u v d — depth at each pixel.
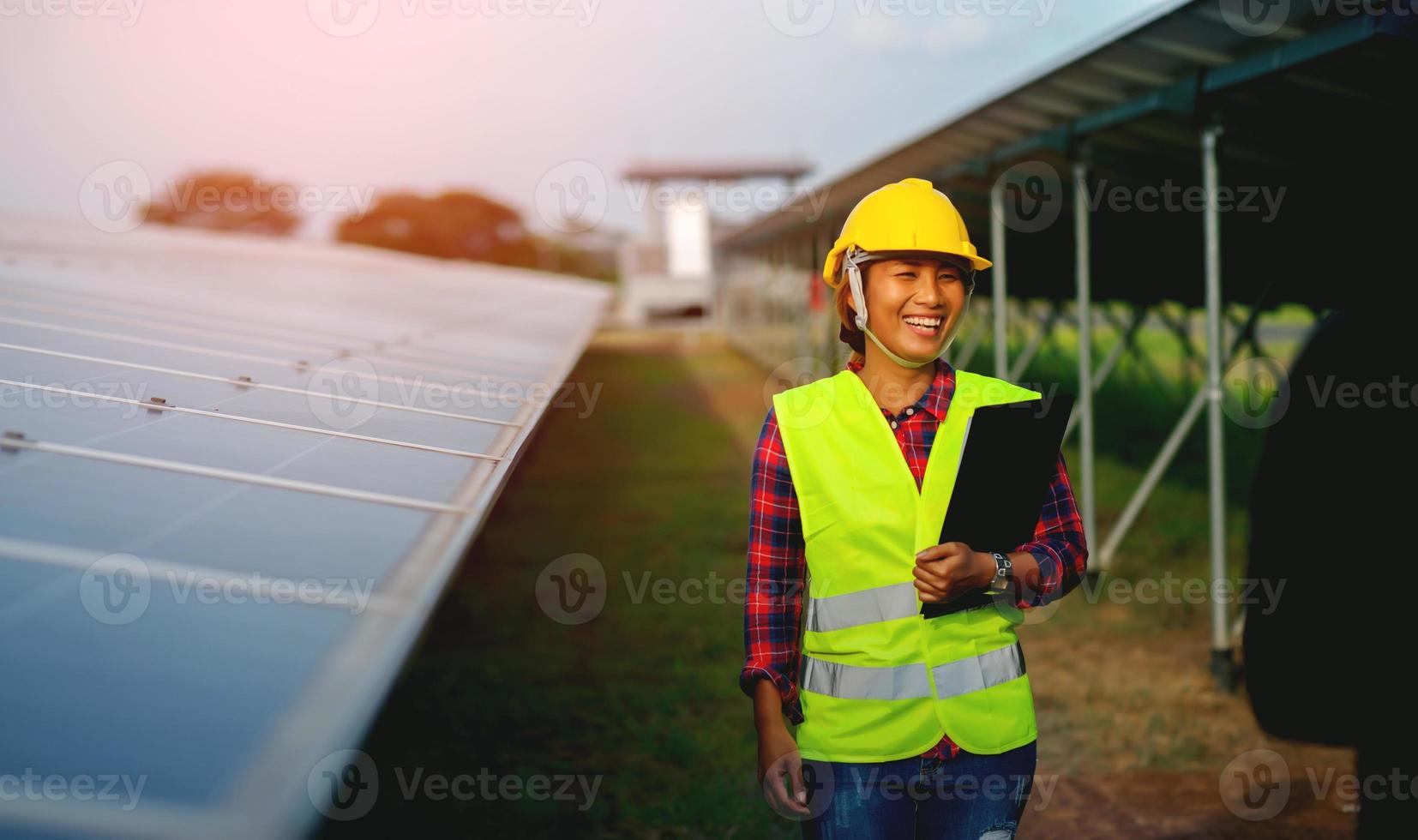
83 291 5.21
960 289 1.87
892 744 1.77
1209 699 4.87
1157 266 10.10
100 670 1.11
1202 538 7.83
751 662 1.84
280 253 14.55
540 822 3.72
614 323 39.06
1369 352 1.59
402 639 1.22
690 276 37.44
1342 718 1.64
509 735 4.59
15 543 1.45
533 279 21.83
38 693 1.04
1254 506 1.69
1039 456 1.76
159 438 2.14
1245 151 5.74
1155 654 5.49
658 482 10.99
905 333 1.85
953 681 1.79
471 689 5.12
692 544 8.12
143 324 4.25
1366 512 1.57
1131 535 7.99
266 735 1.00
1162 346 20.48
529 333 7.26
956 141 7.14
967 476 1.72
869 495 1.80
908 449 1.85
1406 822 1.60
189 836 0.84
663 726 4.64
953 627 1.82
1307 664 1.62
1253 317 6.48
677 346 30.61
